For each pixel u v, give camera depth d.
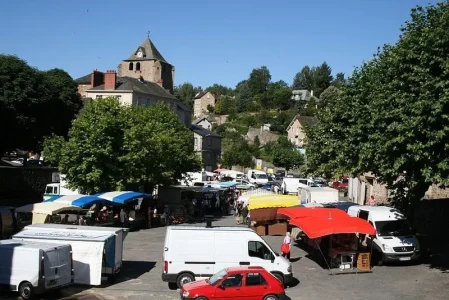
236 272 16.61
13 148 53.47
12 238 19.80
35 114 51.59
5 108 47.91
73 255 19.78
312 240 25.75
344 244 23.11
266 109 148.88
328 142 31.11
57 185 42.50
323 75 169.00
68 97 57.34
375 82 25.69
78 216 32.16
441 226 31.03
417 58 20.53
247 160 97.12
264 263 19.50
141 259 25.11
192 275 19.38
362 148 24.73
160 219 38.34
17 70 49.44
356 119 27.42
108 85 67.00
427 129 19.05
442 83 18.69
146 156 38.66
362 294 18.48
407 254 22.89
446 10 20.61
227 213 47.88
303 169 41.66
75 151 37.09
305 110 131.00
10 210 29.22
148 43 92.06
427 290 18.89
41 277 17.44
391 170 21.28
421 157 19.52
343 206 31.89
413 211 31.30
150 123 42.56
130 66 91.00
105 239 19.92
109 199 32.97
